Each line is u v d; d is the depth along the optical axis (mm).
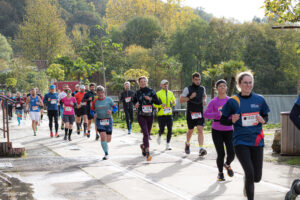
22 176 6180
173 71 47594
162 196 4984
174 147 10086
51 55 79875
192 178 6121
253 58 62562
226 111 4371
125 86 13461
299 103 3455
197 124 8312
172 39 71000
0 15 126000
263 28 63312
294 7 10469
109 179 6004
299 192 3850
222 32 63281
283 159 7996
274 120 24406
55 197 4895
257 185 5613
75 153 8891
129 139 11906
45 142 11117
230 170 6027
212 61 63812
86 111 12742
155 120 19812
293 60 62906
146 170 6785
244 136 4273
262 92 60938
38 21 81938
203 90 8297
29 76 50500
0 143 8109
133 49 65688
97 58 52125
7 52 94938
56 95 12617
